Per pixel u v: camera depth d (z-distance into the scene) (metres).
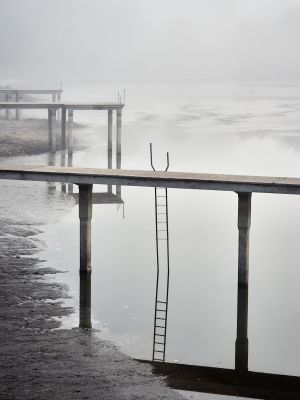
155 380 17.30
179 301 22.62
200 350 19.25
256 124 72.56
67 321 20.67
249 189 22.50
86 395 16.34
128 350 18.97
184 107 92.19
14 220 31.23
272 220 32.78
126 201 36.41
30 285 23.30
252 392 17.00
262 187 22.34
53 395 16.28
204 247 28.23
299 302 22.73
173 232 30.38
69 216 32.28
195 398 16.53
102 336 19.75
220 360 18.67
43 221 31.27
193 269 25.62
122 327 20.47
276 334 20.47
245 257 23.36
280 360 18.84
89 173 23.91
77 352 18.61
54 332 19.83
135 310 21.78
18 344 18.94
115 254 27.17
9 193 36.59
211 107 92.69
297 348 19.56
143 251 27.59
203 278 24.75
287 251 27.97
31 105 49.69
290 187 22.14
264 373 18.08
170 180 23.12
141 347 19.20
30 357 18.19
